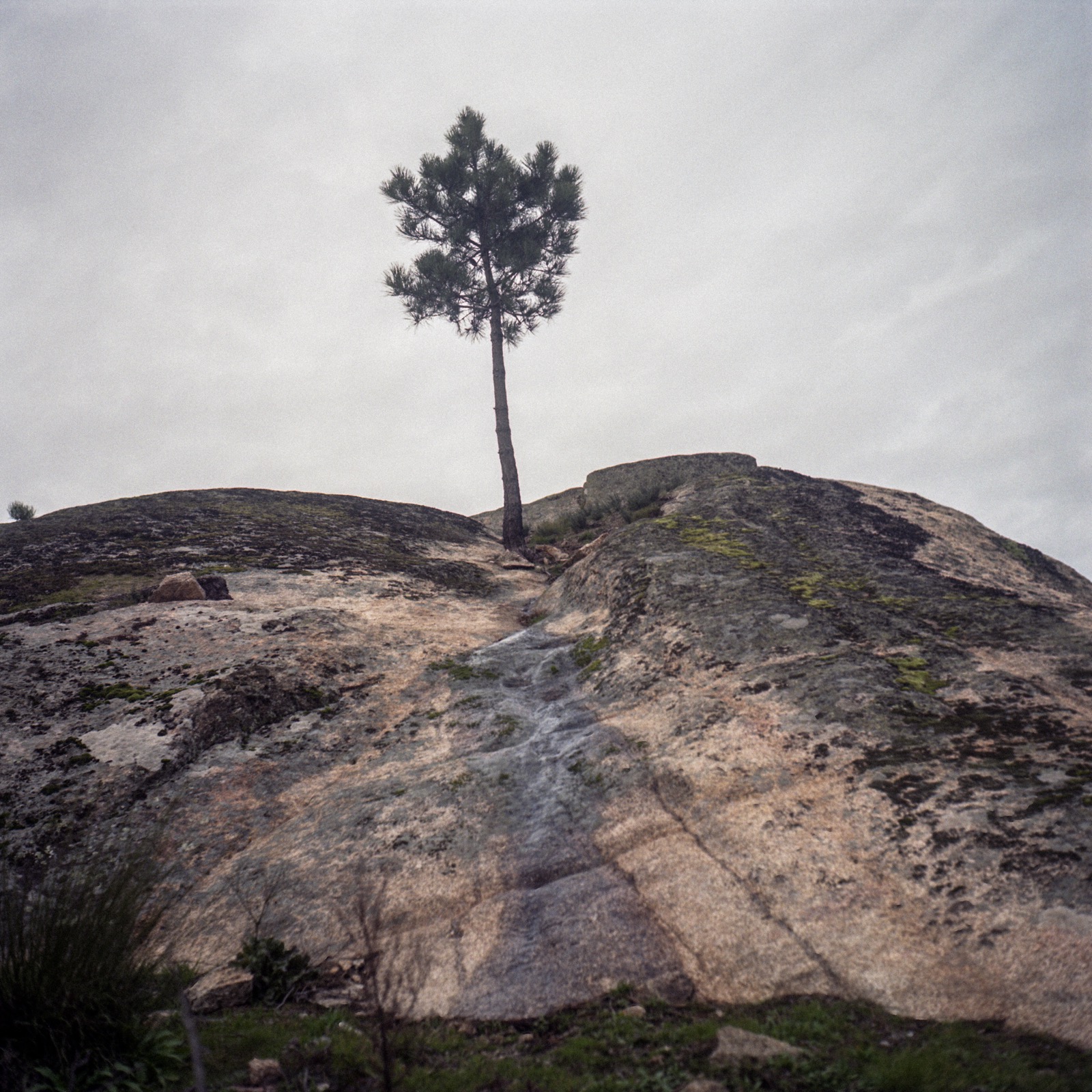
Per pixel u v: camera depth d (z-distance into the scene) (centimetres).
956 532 1422
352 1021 450
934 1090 327
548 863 598
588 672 954
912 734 646
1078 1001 373
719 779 643
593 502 2198
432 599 1359
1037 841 486
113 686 898
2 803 701
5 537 1532
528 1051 413
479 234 2250
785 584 1058
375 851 639
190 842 680
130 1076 378
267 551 1523
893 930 458
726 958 471
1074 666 748
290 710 892
